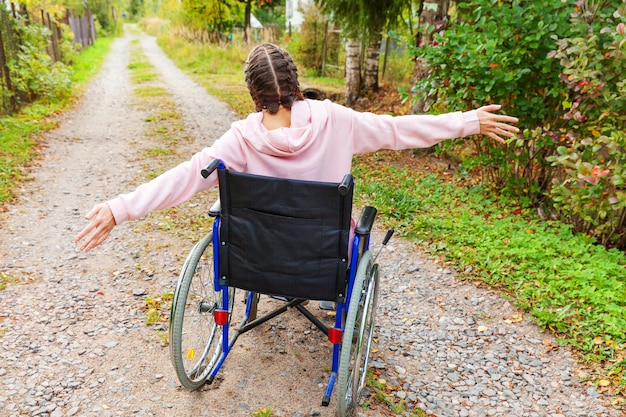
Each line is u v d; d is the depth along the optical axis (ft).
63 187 20.66
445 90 18.83
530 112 17.98
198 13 81.05
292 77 7.88
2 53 31.55
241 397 9.40
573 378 10.18
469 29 18.15
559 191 15.44
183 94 44.09
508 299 12.92
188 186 7.89
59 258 14.70
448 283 13.88
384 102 37.86
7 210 18.01
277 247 7.95
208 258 13.51
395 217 18.17
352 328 7.80
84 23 94.17
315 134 7.75
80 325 11.44
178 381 9.72
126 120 33.27
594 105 16.11
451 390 9.82
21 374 9.73
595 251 15.64
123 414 8.84
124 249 15.31
